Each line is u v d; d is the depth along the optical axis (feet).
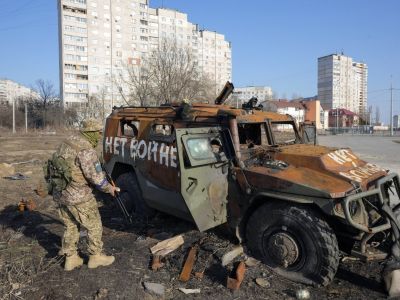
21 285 13.96
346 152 17.26
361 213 14.24
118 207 23.48
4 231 19.71
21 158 51.75
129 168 21.77
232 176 16.53
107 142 22.41
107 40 227.40
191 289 13.87
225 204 16.70
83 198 14.58
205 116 18.34
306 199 14.12
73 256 15.33
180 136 15.69
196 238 17.97
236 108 19.63
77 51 222.07
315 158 15.55
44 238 18.75
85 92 224.33
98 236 15.24
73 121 173.88
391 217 13.97
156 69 94.02
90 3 222.07
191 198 15.72
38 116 176.04
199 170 15.96
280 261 14.76
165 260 15.94
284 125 20.42
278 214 14.79
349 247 15.71
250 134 18.71
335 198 13.69
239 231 16.48
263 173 15.44
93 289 13.85
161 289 13.71
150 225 20.34
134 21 232.73
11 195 27.45
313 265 13.98
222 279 14.47
